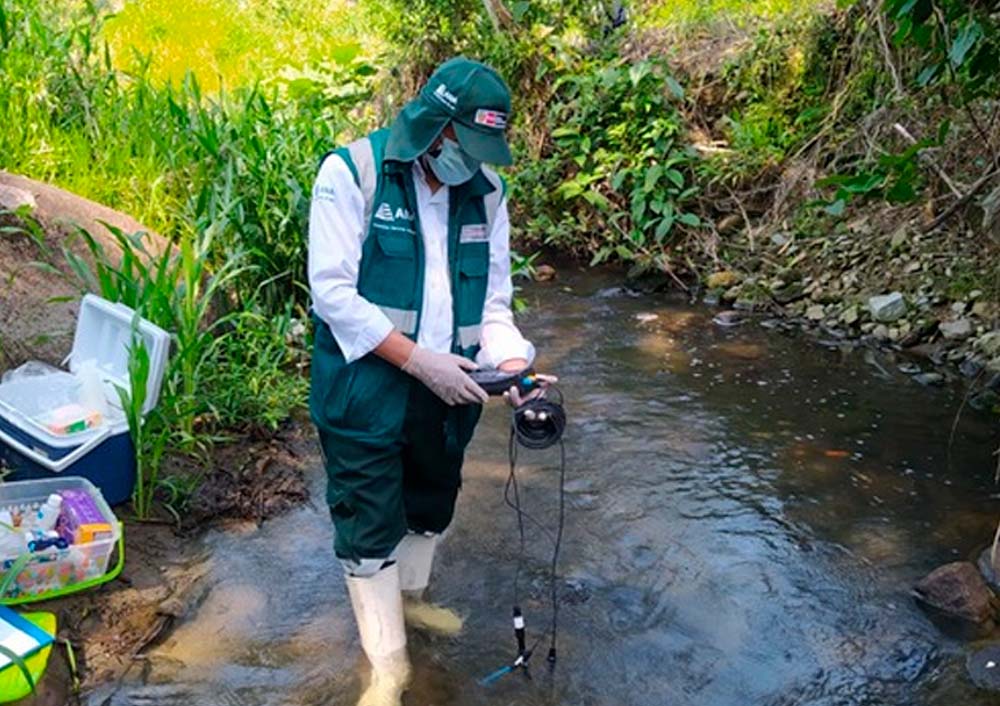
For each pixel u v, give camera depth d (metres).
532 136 7.21
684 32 7.24
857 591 3.26
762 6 7.21
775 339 5.38
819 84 6.73
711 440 4.23
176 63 7.76
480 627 3.06
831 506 3.75
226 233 4.82
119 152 5.21
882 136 6.02
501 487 3.82
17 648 2.74
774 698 2.80
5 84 5.16
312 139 5.39
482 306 2.67
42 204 4.35
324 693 2.76
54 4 6.14
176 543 3.39
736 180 6.57
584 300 5.96
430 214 2.56
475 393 2.51
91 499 3.19
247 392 4.18
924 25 3.81
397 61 7.40
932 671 2.90
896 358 5.10
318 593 3.18
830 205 3.95
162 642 2.93
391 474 2.61
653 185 6.47
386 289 2.52
